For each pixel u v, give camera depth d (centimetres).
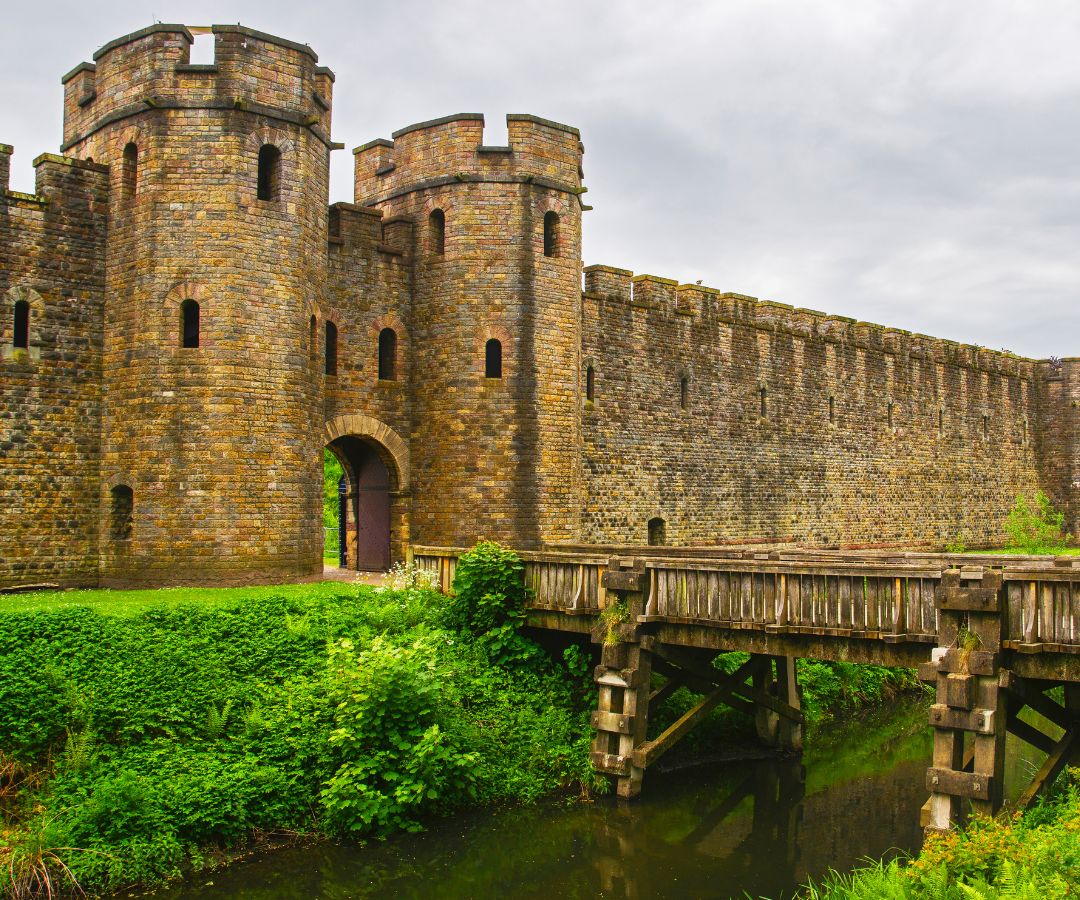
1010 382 4647
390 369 2470
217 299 2002
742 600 1441
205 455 1984
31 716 1339
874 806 1580
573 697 1734
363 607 1791
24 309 2012
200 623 1595
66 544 2025
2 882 1135
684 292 3091
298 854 1301
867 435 3778
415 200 2478
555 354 2442
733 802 1582
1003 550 4316
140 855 1212
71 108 2269
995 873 910
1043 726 1995
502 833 1398
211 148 2017
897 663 1298
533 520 2388
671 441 3000
